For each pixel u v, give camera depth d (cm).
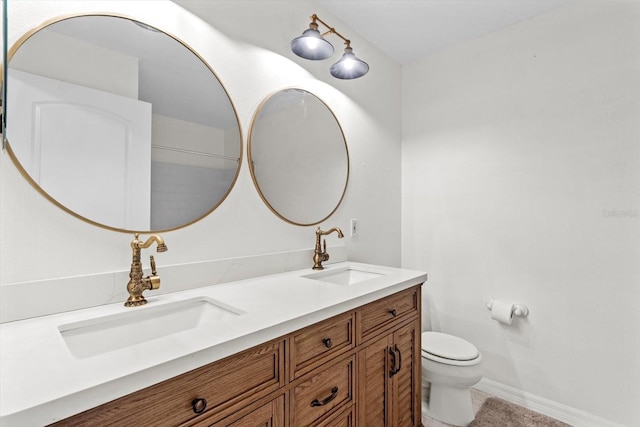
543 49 186
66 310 90
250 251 142
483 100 209
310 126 172
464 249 216
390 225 236
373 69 221
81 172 96
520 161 193
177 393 63
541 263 185
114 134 103
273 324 80
